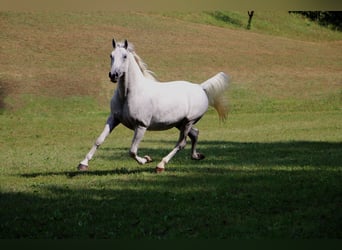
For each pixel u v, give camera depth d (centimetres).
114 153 1530
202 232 724
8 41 3972
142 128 1053
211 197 909
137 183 1020
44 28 4375
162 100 1063
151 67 3838
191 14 5853
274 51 4694
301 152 1491
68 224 752
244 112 3022
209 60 4156
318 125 2344
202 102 1150
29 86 3156
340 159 1341
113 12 5156
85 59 3819
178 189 972
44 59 3712
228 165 1255
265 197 909
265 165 1254
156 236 708
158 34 4747
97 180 1048
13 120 2541
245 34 5356
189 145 1742
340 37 6172
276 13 6456
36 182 1034
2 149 1703
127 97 1025
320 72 4069
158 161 1345
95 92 3222
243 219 784
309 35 6062
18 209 822
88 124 2494
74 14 4834
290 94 3466
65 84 3269
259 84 3650
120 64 977
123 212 815
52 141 1953
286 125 2383
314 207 851
